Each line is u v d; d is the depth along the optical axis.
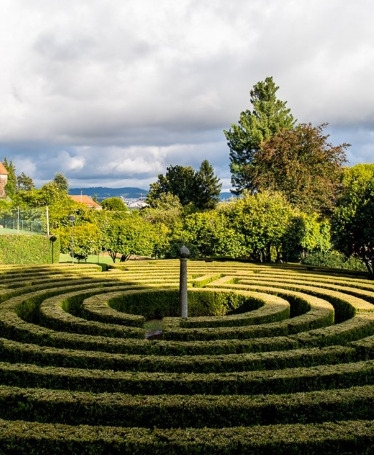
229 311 20.44
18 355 10.78
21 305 16.67
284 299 19.12
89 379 9.19
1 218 44.09
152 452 6.96
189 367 10.22
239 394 9.04
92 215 53.12
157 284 22.06
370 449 7.01
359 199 26.78
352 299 17.62
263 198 37.59
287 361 10.47
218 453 6.90
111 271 27.09
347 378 9.41
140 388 9.08
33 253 35.09
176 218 57.06
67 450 7.06
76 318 14.02
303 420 8.10
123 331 13.05
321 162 48.28
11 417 8.40
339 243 27.09
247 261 36.16
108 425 8.14
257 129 61.47
